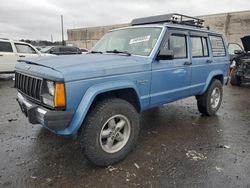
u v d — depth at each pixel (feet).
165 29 12.97
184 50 14.48
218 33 18.10
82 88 9.37
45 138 13.21
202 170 10.27
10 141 12.78
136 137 11.46
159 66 12.41
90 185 9.16
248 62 31.27
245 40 30.83
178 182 9.40
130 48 13.26
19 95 11.67
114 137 10.64
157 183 9.32
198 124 16.11
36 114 9.70
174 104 21.17
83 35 150.51
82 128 9.87
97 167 10.42
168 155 11.57
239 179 9.65
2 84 31.83
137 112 11.96
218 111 19.49
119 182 9.36
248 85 34.12
